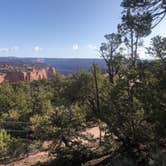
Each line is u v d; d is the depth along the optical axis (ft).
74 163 60.70
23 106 114.32
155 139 44.19
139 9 46.50
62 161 61.31
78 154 60.49
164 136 41.42
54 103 126.93
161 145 43.21
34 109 113.70
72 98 93.66
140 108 49.26
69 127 63.41
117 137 56.44
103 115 53.67
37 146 70.03
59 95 118.01
